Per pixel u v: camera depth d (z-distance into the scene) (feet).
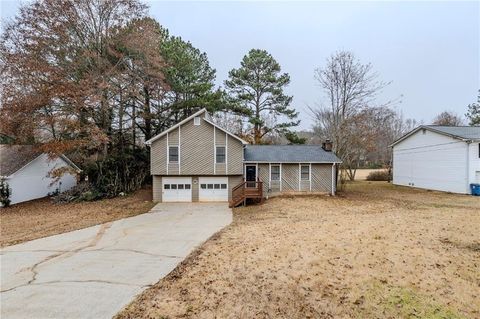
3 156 74.90
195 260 26.68
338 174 88.69
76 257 28.68
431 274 22.00
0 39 66.28
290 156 73.92
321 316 16.71
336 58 94.43
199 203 66.54
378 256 25.93
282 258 26.14
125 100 78.74
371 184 99.35
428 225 37.68
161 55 82.23
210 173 68.08
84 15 71.77
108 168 76.89
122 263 26.50
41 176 77.15
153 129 91.25
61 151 68.13
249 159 71.10
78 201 68.33
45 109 69.56
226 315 16.93
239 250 28.99
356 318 16.44
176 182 68.64
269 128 106.93
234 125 118.21
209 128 68.13
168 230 40.14
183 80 89.86
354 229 36.32
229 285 20.90
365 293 19.29
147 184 87.15
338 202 63.05
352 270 23.06
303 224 40.60
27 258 28.76
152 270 24.50
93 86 69.46
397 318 16.38
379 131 102.32
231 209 58.39
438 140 80.07
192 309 17.67
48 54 69.31
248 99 103.86
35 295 20.02
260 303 18.26
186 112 90.74
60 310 17.83
